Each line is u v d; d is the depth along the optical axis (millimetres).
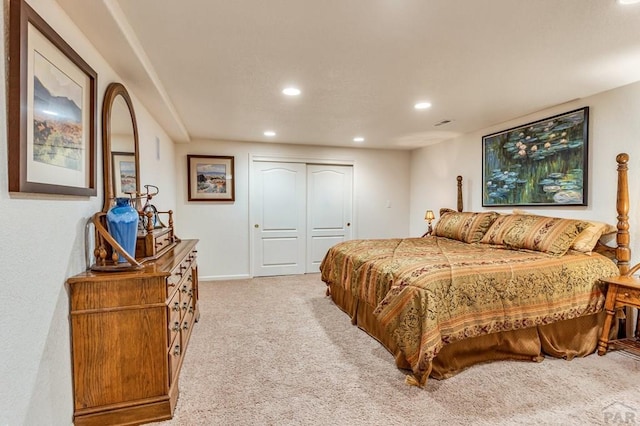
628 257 2592
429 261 2406
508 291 2232
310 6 1604
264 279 4992
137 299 1633
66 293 1501
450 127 4090
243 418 1720
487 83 2639
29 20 1188
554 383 2037
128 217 1774
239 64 2273
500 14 1672
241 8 1618
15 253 1141
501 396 1901
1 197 1073
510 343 2320
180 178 4762
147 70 2182
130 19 1712
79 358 1577
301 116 3598
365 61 2232
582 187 2949
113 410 1619
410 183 5840
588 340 2486
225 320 3207
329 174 5488
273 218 5230
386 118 3680
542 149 3342
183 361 2326
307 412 1771
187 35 1882
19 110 1131
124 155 2246
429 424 1667
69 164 1495
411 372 2184
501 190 3855
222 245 4973
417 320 2006
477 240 3527
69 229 1517
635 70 2379
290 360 2369
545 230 2824
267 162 5164
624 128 2662
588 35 1886
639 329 2582
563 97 2957
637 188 2590
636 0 1547
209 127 4094
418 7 1611
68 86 1480
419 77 2514
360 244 3570
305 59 2199
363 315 2943
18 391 1157
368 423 1679
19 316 1162
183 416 1736
